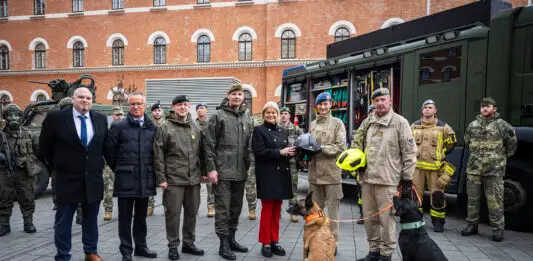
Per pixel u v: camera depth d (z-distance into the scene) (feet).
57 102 31.99
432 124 19.15
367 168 13.39
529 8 17.76
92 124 13.56
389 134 13.03
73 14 78.84
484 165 17.11
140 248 14.61
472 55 19.38
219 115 14.96
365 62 24.84
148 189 14.25
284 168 14.60
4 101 82.23
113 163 14.24
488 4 19.95
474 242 16.52
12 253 14.97
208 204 22.07
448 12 22.04
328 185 14.62
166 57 75.66
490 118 17.40
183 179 14.34
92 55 78.48
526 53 17.72
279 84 70.33
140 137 14.26
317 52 69.31
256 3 72.33
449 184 19.92
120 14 77.30
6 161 17.74
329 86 27.99
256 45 72.33
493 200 16.88
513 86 18.08
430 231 18.51
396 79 23.57
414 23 23.91
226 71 73.31
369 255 13.60
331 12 68.85
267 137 14.55
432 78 21.20
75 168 13.07
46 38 80.48
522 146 18.04
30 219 18.62
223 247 14.43
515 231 18.51
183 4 74.84
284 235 17.85
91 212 13.64
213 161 14.55
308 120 29.32
